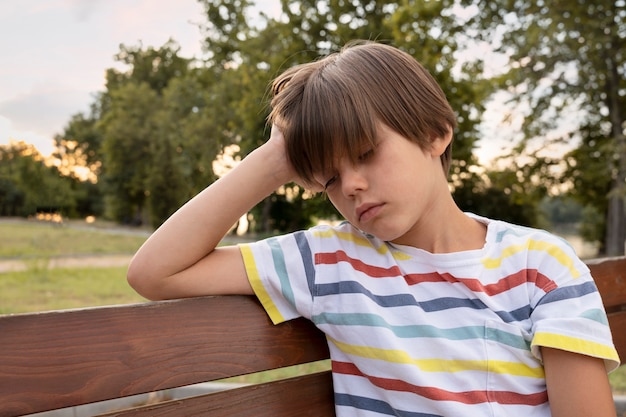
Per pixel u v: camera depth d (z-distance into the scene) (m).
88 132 38.94
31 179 36.84
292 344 1.12
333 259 1.13
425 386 1.01
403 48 11.92
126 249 19.81
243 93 18.06
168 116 29.20
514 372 1.02
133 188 33.31
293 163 1.07
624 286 1.50
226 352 1.04
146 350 0.95
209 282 1.06
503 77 14.01
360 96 0.99
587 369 0.97
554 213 33.44
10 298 8.10
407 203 1.00
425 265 1.10
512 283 1.07
